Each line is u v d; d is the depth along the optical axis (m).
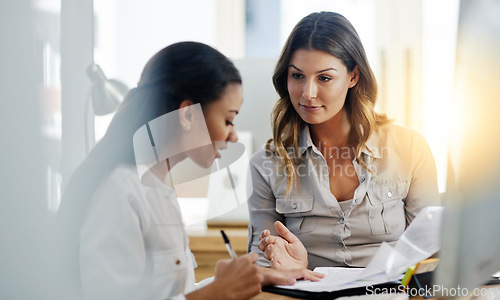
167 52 1.11
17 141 1.18
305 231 1.63
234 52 3.28
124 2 2.07
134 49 2.11
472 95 0.93
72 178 1.06
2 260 1.11
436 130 2.75
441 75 2.82
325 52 1.53
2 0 1.17
